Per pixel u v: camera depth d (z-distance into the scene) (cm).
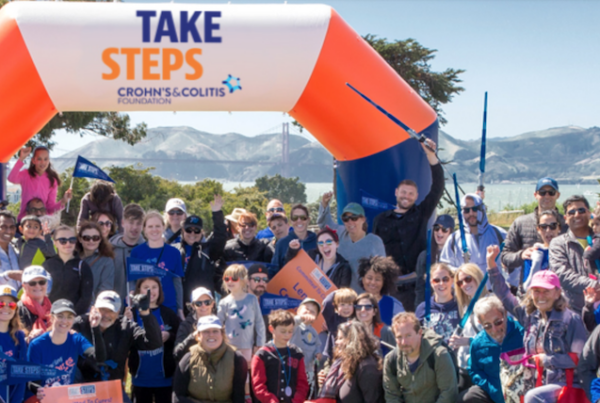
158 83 650
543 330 467
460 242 626
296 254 610
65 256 577
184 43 646
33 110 659
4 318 466
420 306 562
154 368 531
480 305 474
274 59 659
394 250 675
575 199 542
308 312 547
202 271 629
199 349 485
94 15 639
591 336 431
